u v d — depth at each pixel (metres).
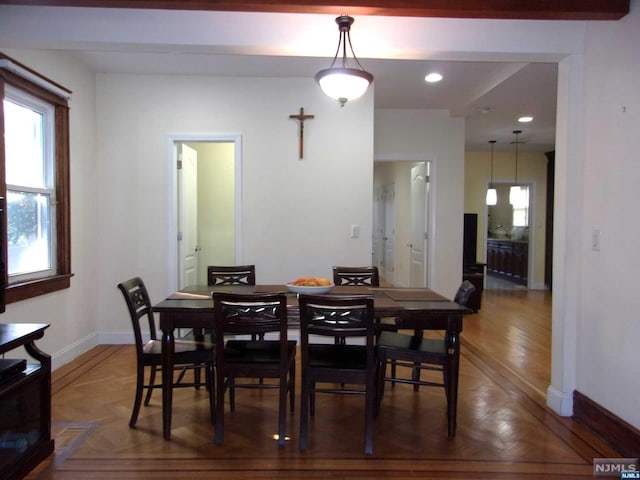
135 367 3.54
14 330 2.09
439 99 4.95
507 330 4.91
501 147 7.71
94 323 4.14
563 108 2.70
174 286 4.22
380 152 5.52
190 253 4.69
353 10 2.32
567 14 2.31
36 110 3.33
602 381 2.45
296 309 2.49
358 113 4.22
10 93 2.97
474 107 5.06
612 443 2.35
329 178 4.24
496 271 9.87
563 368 2.72
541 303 6.64
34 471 2.08
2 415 1.88
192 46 2.50
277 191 4.23
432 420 2.67
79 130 3.82
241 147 4.19
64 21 2.42
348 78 2.61
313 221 4.25
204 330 3.26
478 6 2.30
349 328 2.23
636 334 2.19
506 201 10.20
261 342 2.72
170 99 4.15
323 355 2.44
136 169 4.17
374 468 2.14
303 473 2.09
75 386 3.14
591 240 2.54
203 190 5.46
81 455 2.23
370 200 4.26
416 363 2.80
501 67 3.92
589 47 2.55
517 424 2.61
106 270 4.20
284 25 2.50
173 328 2.43
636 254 2.19
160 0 2.24
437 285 5.64
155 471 2.09
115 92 4.12
